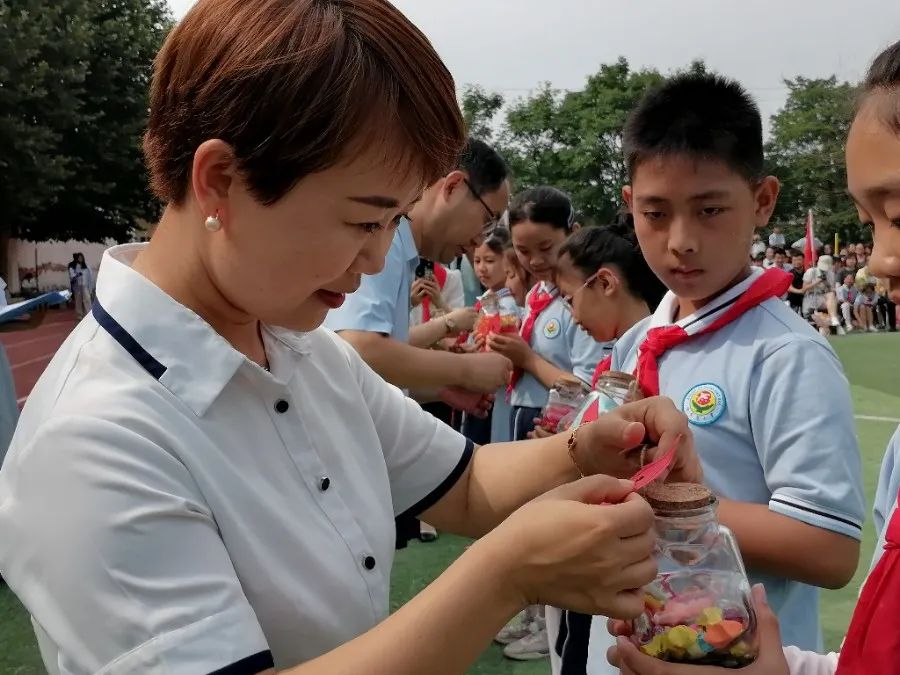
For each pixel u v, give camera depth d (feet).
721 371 5.50
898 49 3.24
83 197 88.33
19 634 10.41
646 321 6.95
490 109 134.92
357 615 3.77
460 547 13.56
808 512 4.87
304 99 2.92
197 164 3.14
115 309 3.50
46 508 2.99
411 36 3.22
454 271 17.38
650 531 3.16
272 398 3.73
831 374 5.18
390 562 4.17
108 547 2.91
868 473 16.20
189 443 3.34
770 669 3.34
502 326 11.80
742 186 5.57
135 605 2.88
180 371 3.42
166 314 3.48
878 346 38.27
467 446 5.00
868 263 3.51
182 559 3.02
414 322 14.89
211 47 3.11
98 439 3.06
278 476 3.67
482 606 3.05
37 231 94.84
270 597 3.43
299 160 2.98
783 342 5.28
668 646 3.36
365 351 7.86
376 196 3.18
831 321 46.96
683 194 5.51
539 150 136.77
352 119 2.96
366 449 4.34
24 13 73.97
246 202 3.17
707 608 3.37
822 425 5.01
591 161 127.95
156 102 3.38
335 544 3.75
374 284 8.01
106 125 85.92
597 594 3.10
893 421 21.47
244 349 3.93
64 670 2.98
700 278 5.64
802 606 5.42
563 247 9.76
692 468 4.40
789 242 98.07
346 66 2.95
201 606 2.94
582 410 5.82
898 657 3.50
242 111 3.00
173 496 3.10
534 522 3.11
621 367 6.98
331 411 4.21
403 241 8.48
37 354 43.32
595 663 5.83
